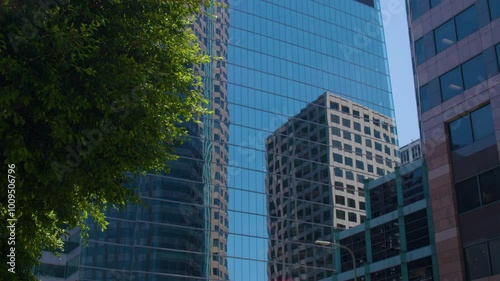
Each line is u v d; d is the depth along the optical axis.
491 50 38.03
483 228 36.53
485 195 36.88
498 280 34.81
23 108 11.93
